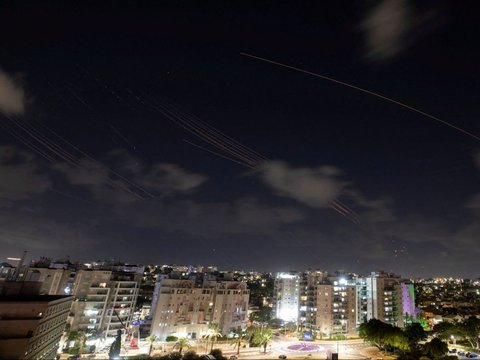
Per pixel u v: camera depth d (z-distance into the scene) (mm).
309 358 118500
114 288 136875
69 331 121562
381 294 180125
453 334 143250
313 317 169250
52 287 128625
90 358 106062
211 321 148000
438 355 114000
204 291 150250
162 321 137000
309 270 194000
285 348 133750
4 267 124125
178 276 153875
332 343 147000
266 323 166750
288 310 186125
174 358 98875
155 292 144000
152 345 122188
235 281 165250
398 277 199000
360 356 123625
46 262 149500
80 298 130250
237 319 157125
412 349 124875
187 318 142750
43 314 72812
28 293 82812
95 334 125750
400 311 183250
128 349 119688
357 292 176375
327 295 168000
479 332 141625
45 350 78312
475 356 123188
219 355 104312
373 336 128250
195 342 135250
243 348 130250
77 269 145750
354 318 169500
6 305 69750
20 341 66875
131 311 141500
